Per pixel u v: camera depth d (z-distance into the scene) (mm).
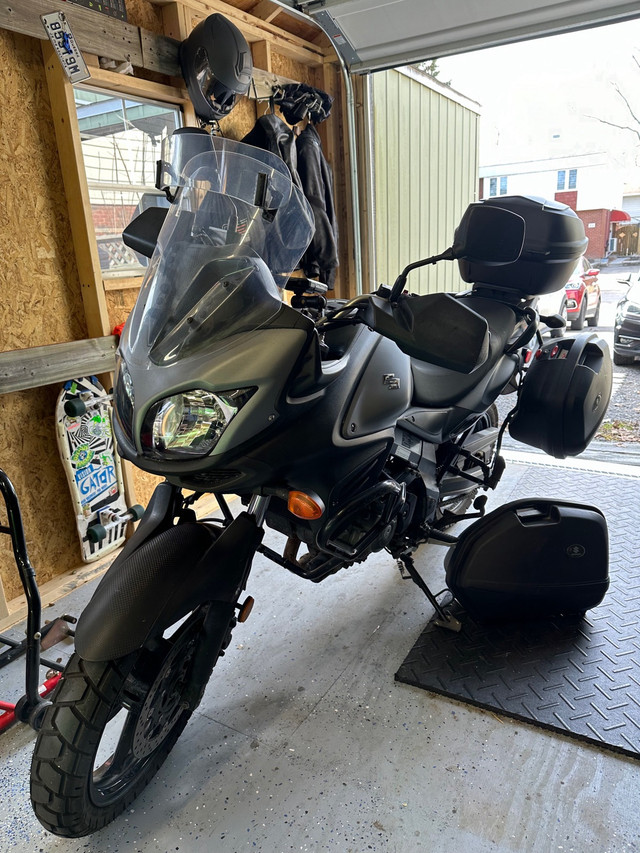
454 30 2959
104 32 2389
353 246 4145
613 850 1282
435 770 1508
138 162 2775
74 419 2412
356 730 1651
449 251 1350
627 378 4754
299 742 1618
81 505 2492
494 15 2803
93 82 2436
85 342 2387
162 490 1470
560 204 2438
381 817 1388
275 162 1497
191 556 1294
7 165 2201
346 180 4059
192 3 2822
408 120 4539
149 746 1456
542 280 2336
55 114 2305
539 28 2814
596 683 1747
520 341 2307
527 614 2014
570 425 2277
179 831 1380
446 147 5195
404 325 1350
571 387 2256
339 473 1462
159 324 1232
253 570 2510
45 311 2398
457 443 2133
